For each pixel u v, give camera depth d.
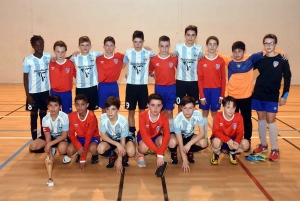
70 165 3.10
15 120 4.81
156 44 8.73
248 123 3.52
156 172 2.80
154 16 8.61
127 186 2.62
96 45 8.70
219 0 8.53
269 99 3.21
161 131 3.20
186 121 3.02
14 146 3.61
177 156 3.37
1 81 8.92
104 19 8.59
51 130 3.10
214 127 3.11
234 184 2.66
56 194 2.46
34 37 3.49
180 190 2.55
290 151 3.49
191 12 8.59
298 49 8.84
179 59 3.75
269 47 3.15
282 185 2.64
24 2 8.44
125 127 2.96
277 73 3.16
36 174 2.85
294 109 5.79
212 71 3.59
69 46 8.67
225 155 3.42
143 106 3.89
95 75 3.81
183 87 3.79
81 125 3.01
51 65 3.56
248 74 3.42
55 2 8.45
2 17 8.52
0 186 2.59
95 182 2.69
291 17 8.66
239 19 8.63
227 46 8.77
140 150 3.01
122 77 8.93
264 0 8.56
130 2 8.52
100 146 2.96
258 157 3.21
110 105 2.80
